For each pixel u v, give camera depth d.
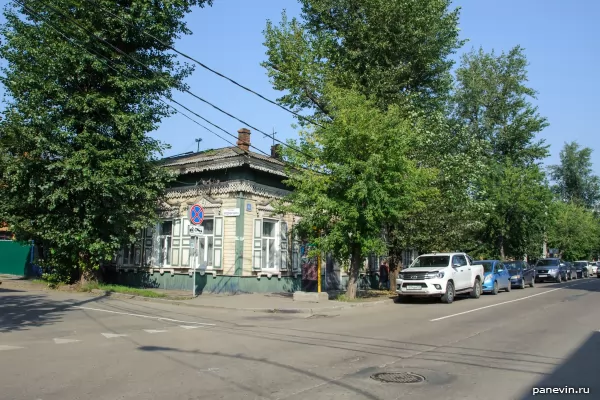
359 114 17.81
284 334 11.07
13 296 17.78
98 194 19.08
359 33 23.47
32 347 9.02
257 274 20.69
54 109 18.42
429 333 11.32
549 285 33.19
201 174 21.97
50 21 17.16
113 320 12.86
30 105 18.06
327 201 17.58
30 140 18.25
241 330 11.67
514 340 10.38
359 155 18.08
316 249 18.33
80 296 18.31
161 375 7.09
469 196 24.69
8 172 18.80
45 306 15.28
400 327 12.31
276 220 22.00
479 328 12.13
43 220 19.19
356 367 7.73
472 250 36.81
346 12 24.41
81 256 20.27
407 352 9.02
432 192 19.59
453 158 22.97
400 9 22.39
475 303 19.05
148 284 23.38
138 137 19.48
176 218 22.66
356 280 19.39
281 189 22.34
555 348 9.47
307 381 6.84
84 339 9.95
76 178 18.44
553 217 39.84
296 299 18.06
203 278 21.05
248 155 20.50
